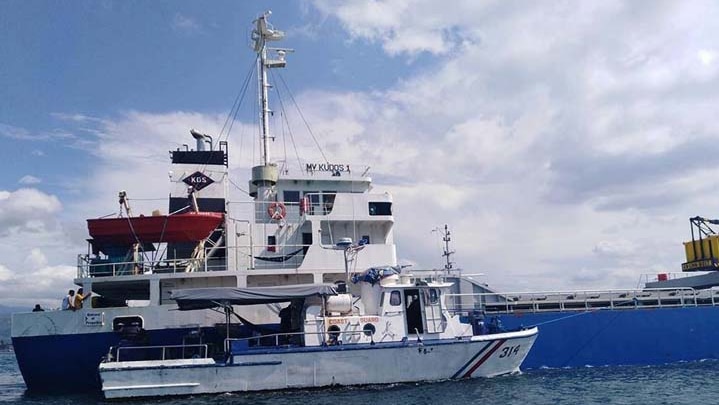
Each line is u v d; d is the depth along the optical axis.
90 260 23.38
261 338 21.44
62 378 21.38
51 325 21.42
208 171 26.28
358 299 21.72
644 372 24.52
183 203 25.69
